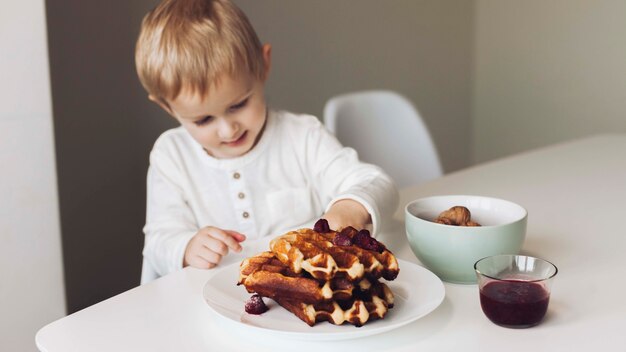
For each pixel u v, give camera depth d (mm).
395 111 1617
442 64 2938
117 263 2049
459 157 3121
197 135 1085
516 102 3023
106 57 1924
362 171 1133
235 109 1058
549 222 998
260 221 1200
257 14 2182
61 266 1296
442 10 2881
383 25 2631
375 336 677
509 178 1257
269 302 738
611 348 644
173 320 731
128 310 757
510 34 2979
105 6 1902
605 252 875
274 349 664
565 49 2857
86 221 1940
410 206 869
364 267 682
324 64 2432
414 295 736
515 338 667
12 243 1230
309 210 1219
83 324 725
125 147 2006
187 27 1007
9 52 1178
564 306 727
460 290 785
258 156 1194
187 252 951
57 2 1784
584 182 1217
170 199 1172
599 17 2754
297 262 680
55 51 1796
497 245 783
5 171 1204
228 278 792
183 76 1003
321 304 681
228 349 668
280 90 2303
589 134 2865
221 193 1193
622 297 745
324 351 656
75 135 1876
